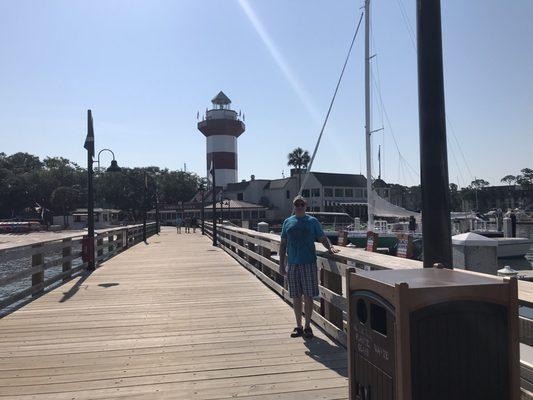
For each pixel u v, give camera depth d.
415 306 2.39
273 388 4.45
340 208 67.62
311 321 6.97
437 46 3.73
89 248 13.79
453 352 2.40
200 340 6.13
